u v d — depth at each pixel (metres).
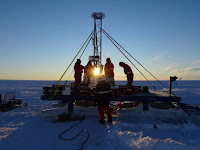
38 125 5.62
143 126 5.53
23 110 10.77
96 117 6.46
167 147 3.79
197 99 19.14
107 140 4.20
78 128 5.18
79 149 3.91
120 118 6.48
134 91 7.76
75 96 6.71
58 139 4.41
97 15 9.26
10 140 4.38
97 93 5.59
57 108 7.00
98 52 9.93
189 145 3.89
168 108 6.95
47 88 6.79
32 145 4.12
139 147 3.82
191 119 6.19
